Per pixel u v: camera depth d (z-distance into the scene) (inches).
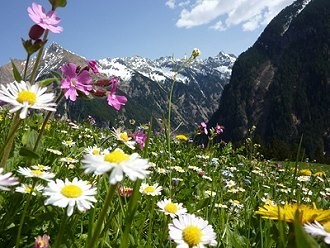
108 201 6.8
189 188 21.8
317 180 39.9
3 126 24.3
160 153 31.8
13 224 11.7
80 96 11.9
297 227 5.5
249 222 14.1
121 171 6.7
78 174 17.9
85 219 13.5
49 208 11.9
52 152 19.7
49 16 12.0
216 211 17.6
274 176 39.9
